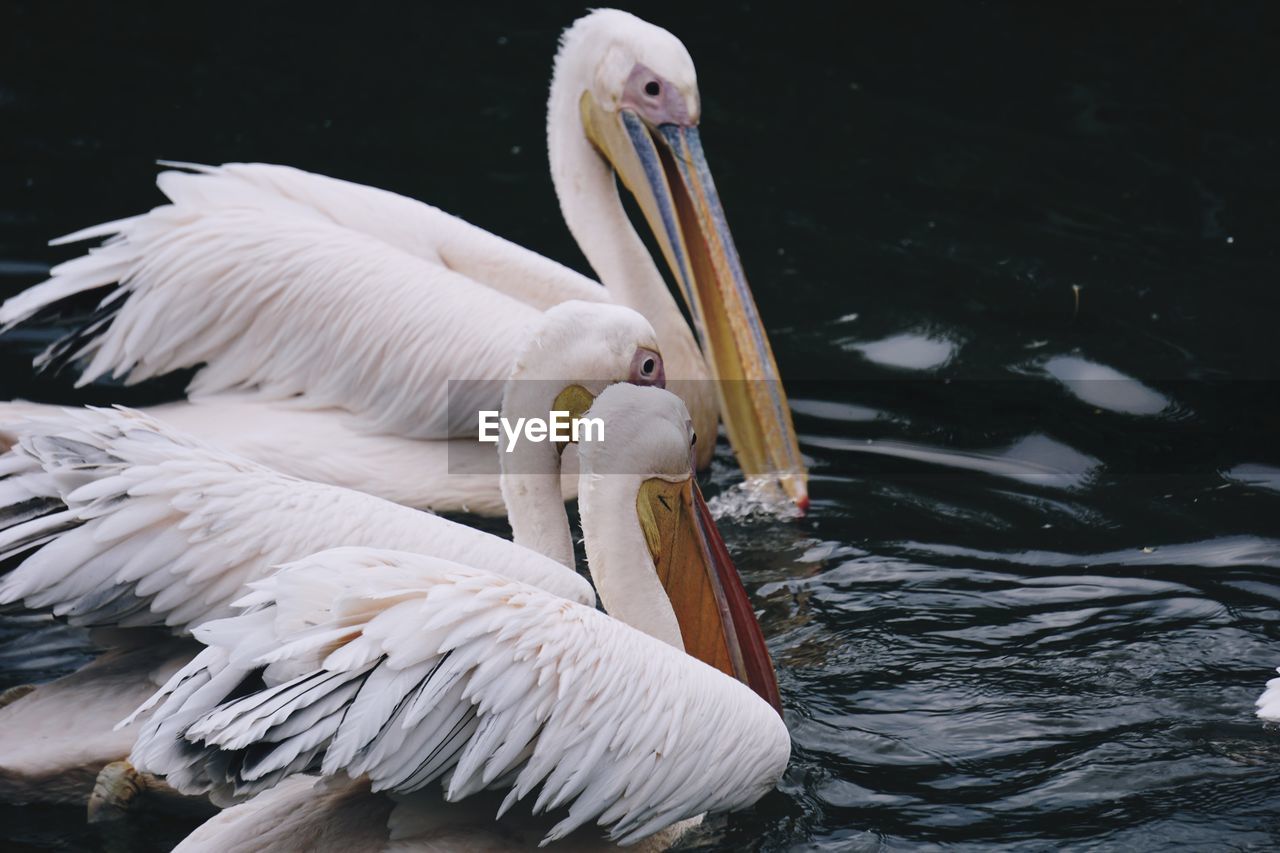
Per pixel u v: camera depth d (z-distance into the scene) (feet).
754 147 38.99
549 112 29.48
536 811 15.76
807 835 17.90
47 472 18.76
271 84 41.57
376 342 26.78
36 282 31.27
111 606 18.76
